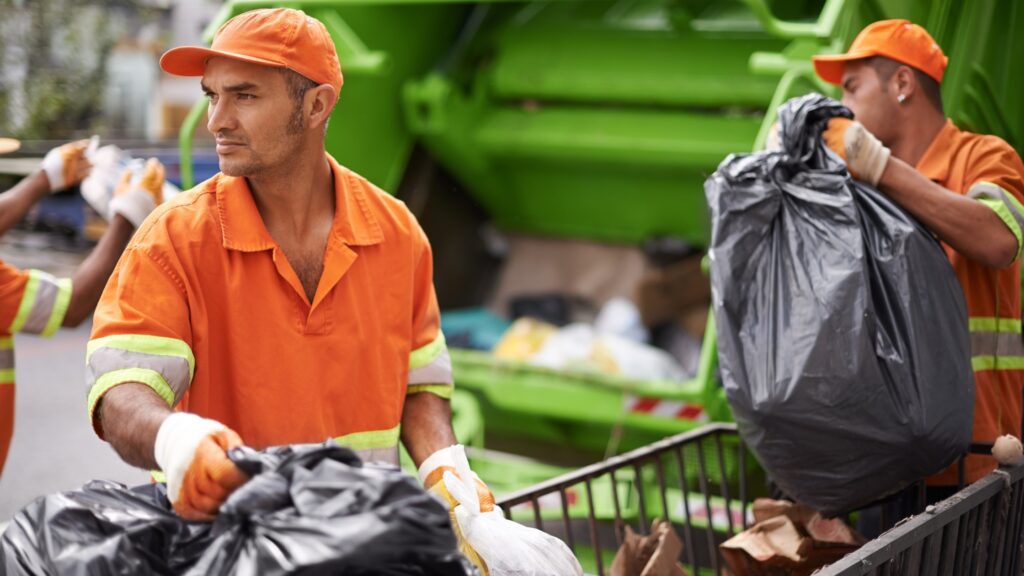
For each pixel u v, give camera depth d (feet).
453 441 6.26
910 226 7.63
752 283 7.72
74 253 29.76
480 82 15.60
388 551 4.21
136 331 5.33
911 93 8.62
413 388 6.44
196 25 44.42
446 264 16.55
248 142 5.46
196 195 5.69
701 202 15.17
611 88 14.66
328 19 14.02
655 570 7.61
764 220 7.75
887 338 7.47
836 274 7.49
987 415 8.52
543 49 15.20
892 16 11.48
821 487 7.79
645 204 15.62
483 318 15.97
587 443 13.06
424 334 6.40
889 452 7.50
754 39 14.06
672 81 14.28
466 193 16.69
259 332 5.66
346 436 5.90
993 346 8.61
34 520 4.85
